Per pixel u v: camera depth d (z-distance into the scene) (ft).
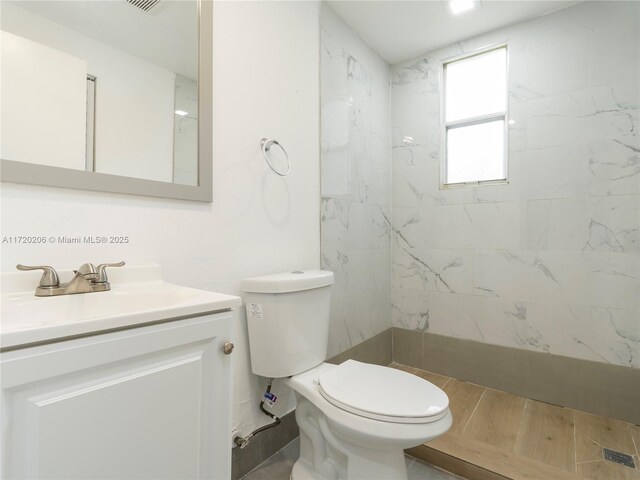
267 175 4.80
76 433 1.75
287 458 4.68
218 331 2.47
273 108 4.89
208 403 2.40
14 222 2.66
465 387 6.79
